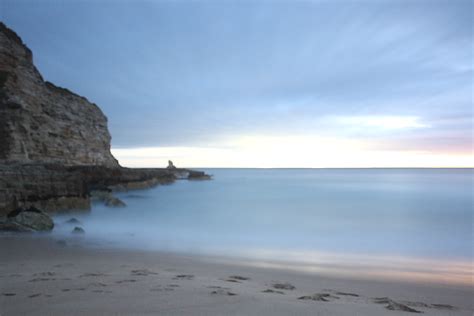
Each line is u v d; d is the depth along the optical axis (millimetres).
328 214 31156
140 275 9266
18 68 40906
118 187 48656
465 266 13609
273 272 11695
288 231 22500
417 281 10961
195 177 100188
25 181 22828
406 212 31766
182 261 13305
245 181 100375
